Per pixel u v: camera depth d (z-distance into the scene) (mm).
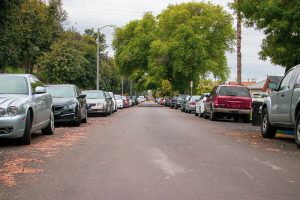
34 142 12656
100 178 7574
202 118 27781
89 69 48844
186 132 16250
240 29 28969
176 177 7676
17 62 23250
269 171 8312
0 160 9383
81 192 6602
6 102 11438
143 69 68562
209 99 26031
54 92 19500
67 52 37531
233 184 7160
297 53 17375
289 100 12594
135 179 7496
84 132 15953
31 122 12281
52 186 6996
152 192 6598
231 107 24188
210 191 6676
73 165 8797
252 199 6203
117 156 9953
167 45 60688
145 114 32438
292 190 6770
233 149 11414
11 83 12734
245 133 16359
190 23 60656
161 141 13016
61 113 18188
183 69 59812
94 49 52281
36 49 28672
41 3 31719
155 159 9547
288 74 13469
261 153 10719
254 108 19922
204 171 8234
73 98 18969
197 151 10898
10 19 18594
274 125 13922
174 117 28125
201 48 59031
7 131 11227
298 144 11703
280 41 17766
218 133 16156
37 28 28484
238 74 29031
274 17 17609
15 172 8086
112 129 17359
